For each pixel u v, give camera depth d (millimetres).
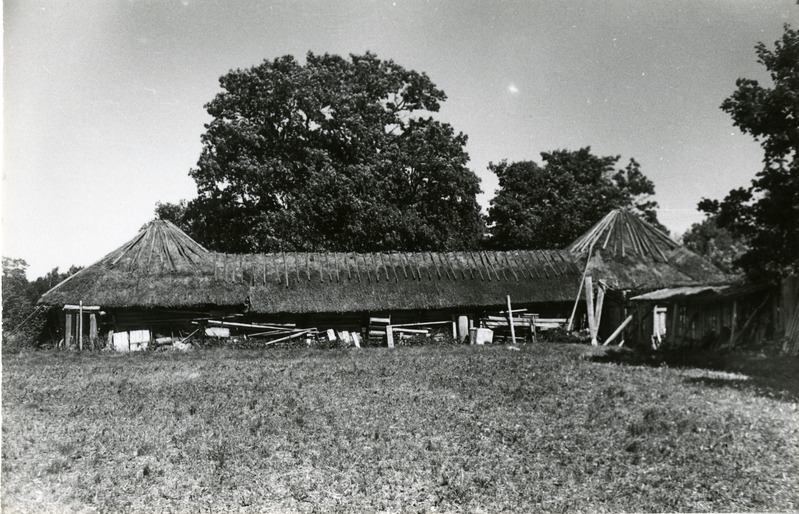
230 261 34094
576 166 55562
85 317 30359
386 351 29172
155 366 23406
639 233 39500
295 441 12336
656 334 30344
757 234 24391
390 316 33688
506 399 16219
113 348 29781
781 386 17453
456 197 45906
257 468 10844
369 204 41344
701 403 15297
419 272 35094
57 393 17516
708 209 25109
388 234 42562
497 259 36844
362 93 44062
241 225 43125
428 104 47219
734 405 15047
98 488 9922
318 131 43094
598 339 34438
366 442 12312
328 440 12359
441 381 19234
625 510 9102
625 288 35062
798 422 13430
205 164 40562
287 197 40969
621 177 57531
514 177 52000
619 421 13727
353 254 35719
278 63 42438
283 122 42844
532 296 34750
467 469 10727
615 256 37656
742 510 9078
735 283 27312
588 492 9750
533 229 50156
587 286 33594
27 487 10000
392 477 10383
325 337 32781
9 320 30656
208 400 16344
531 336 34469
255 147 41156
